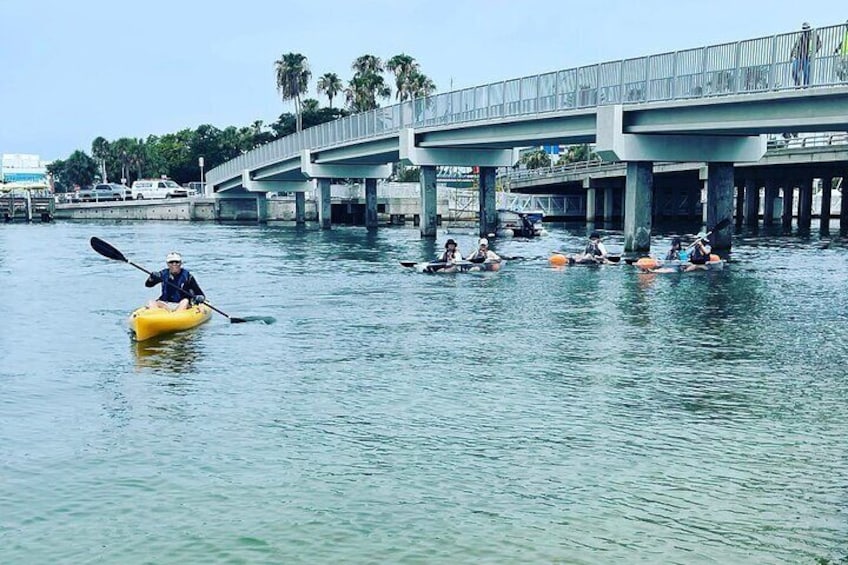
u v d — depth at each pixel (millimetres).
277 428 11180
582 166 84438
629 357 15828
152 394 12930
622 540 7828
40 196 88750
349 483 9195
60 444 10508
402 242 49969
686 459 10023
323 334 18125
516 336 17984
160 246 47000
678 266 31250
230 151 136125
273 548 7633
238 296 24469
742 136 35250
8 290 26016
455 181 111250
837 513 8492
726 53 28734
